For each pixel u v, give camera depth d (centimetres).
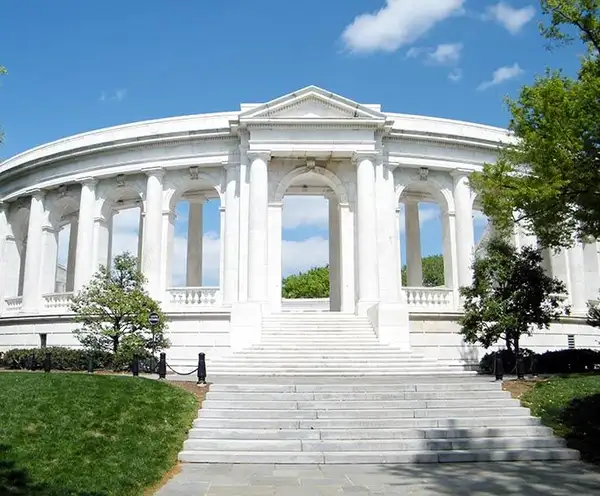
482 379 2603
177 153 4153
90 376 2250
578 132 1981
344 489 1414
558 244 2338
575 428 1944
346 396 2173
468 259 4103
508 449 1816
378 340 3294
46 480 1370
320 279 9375
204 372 2366
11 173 4816
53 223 4672
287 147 3844
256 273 3656
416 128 4234
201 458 1722
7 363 3375
